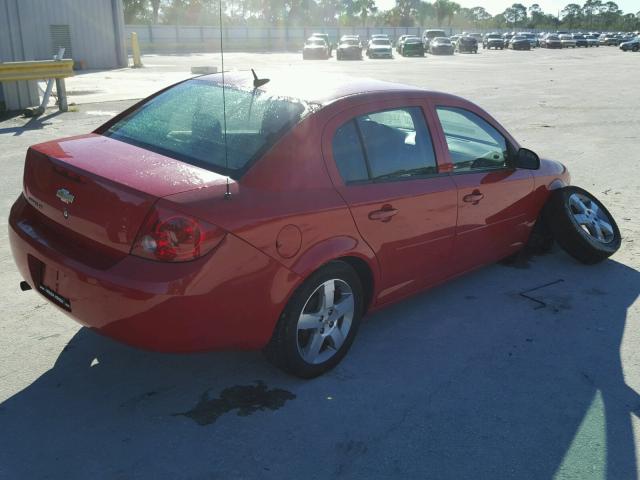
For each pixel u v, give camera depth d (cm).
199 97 374
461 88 1998
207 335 287
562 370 371
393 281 381
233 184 294
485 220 443
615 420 324
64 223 306
